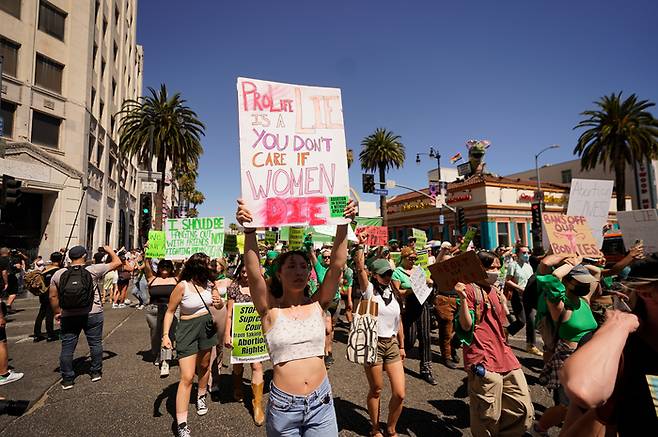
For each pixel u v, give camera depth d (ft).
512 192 104.27
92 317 16.94
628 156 78.69
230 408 14.35
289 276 7.95
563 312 11.57
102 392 15.76
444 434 12.21
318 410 7.44
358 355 11.34
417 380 17.56
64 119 71.26
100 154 87.51
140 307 37.86
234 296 14.90
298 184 8.27
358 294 25.40
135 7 124.88
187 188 166.20
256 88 8.43
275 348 7.65
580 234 13.70
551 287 11.59
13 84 62.95
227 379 17.88
